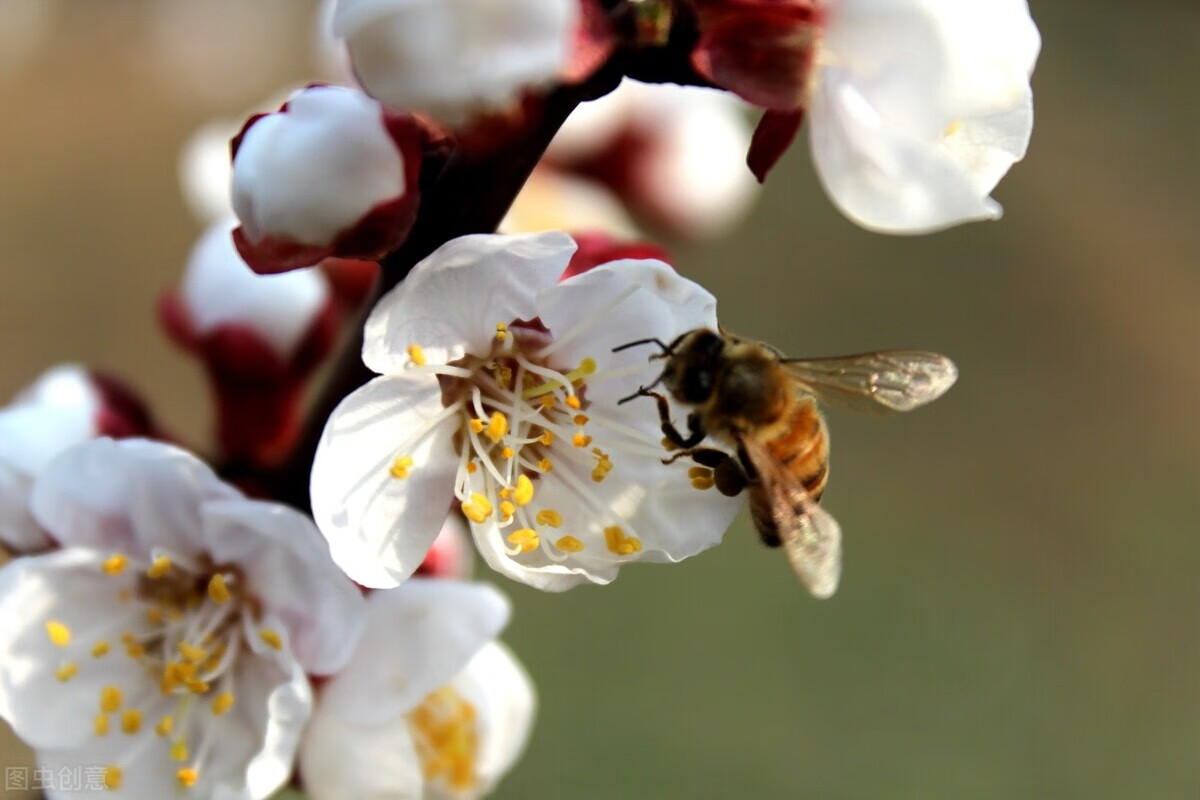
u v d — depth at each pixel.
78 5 0.62
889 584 0.42
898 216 0.18
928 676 0.39
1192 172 0.58
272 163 0.18
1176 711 0.40
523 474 0.19
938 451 0.47
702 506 0.19
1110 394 0.50
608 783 0.35
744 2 0.18
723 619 0.39
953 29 0.17
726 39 0.18
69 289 0.49
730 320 0.49
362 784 0.19
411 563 0.18
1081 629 0.42
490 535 0.18
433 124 0.18
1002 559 0.43
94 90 0.59
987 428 0.48
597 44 0.17
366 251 0.18
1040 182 0.57
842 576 0.41
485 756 0.20
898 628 0.40
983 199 0.18
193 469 0.19
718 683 0.37
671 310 0.18
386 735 0.19
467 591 0.19
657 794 0.35
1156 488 0.47
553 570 0.18
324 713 0.19
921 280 0.52
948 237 0.54
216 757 0.19
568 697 0.36
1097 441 0.48
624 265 0.18
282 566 0.19
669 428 0.19
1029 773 0.38
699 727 0.36
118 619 0.19
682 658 0.38
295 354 0.20
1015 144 0.18
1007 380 0.50
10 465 0.19
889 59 0.18
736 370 0.19
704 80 0.18
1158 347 0.52
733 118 0.24
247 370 0.20
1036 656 0.41
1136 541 0.45
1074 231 0.55
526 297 0.18
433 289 0.18
